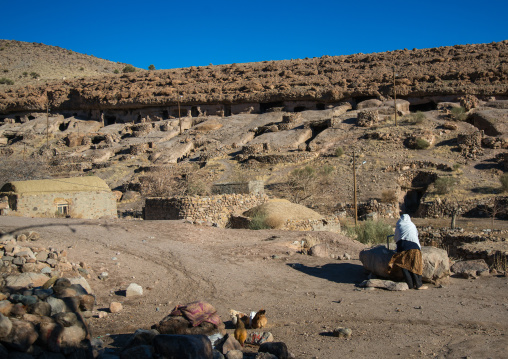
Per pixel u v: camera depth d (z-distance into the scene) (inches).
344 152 2021.4
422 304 321.4
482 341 244.1
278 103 3309.5
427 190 1518.2
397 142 2010.3
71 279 352.8
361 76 3378.4
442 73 3078.2
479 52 3631.9
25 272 351.3
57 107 3932.1
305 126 2502.5
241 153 2261.3
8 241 432.5
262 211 835.4
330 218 872.3
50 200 862.5
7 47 6983.3
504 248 576.4
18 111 3986.2
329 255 516.4
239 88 3533.5
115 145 2839.6
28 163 1888.5
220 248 543.2
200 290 380.2
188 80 4047.7
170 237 589.0
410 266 363.9
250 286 393.1
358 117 2348.7
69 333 196.5
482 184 1485.0
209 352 202.4
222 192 1232.2
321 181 1702.8
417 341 249.9
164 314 315.9
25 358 177.8
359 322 292.2
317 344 252.5
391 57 3949.3
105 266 437.1
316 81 3393.2
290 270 448.8
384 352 235.8
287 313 316.8
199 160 2327.8
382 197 1460.4
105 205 947.3
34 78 5762.8
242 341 254.8
